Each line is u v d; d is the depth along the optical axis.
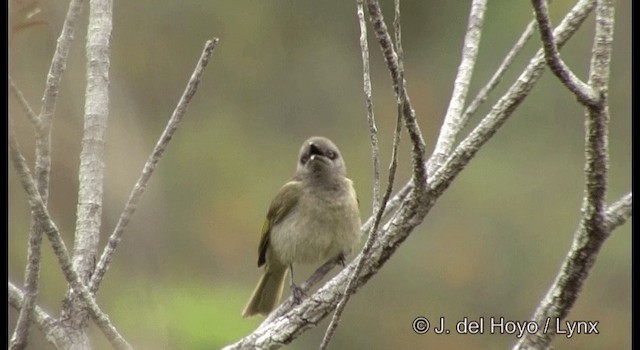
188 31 18.77
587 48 17.41
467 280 15.70
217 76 18.98
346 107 19.02
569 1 16.83
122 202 10.84
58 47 5.45
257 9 19.45
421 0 19.44
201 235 16.31
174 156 17.69
